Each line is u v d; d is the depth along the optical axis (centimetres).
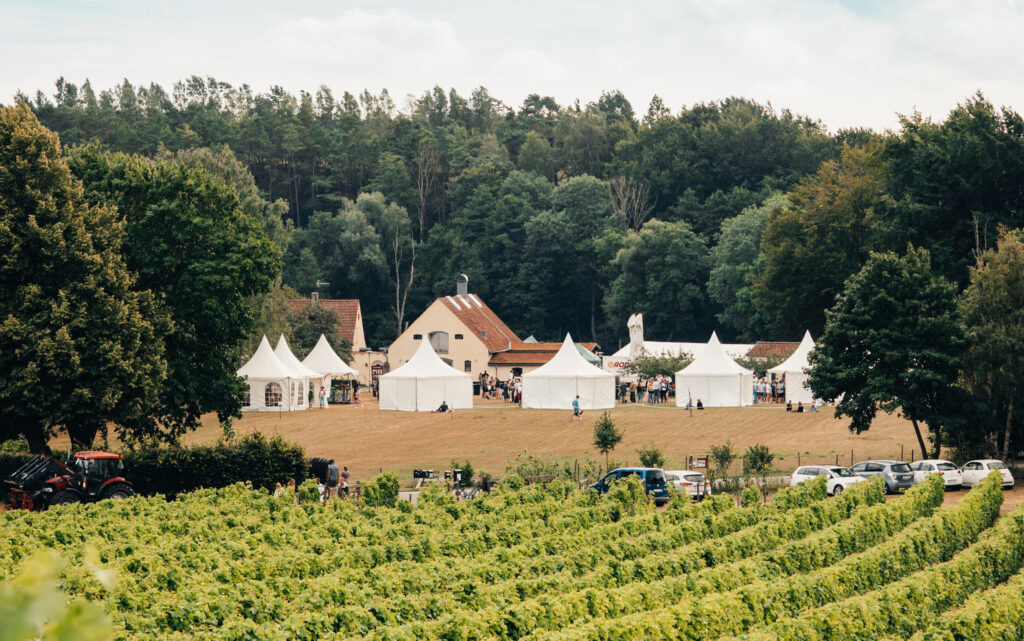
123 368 6875
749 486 7306
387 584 3653
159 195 8219
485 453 9431
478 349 16425
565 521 5319
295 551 4319
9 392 6575
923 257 8356
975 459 8188
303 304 16225
